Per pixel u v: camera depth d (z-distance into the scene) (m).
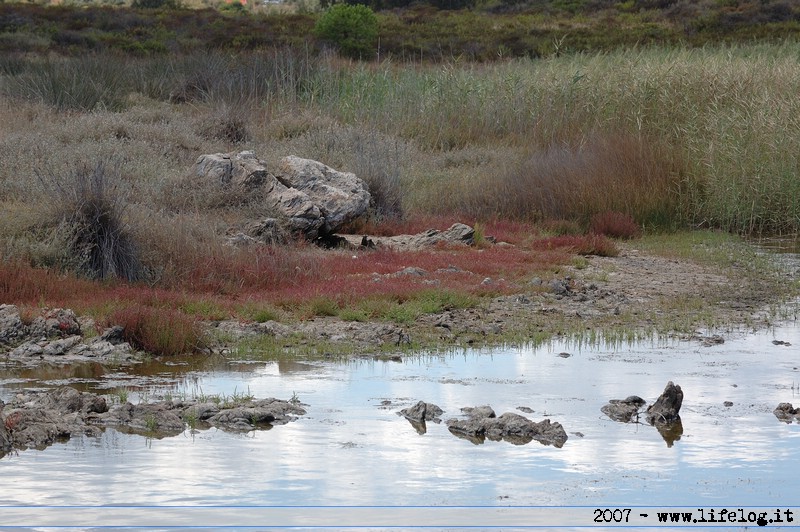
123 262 14.12
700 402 9.38
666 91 28.06
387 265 16.42
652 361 11.13
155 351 11.11
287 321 12.65
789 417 8.91
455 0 69.00
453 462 7.50
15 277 13.02
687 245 20.92
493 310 13.81
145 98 32.38
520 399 9.38
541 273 16.61
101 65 34.19
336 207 18.73
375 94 32.38
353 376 10.18
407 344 11.67
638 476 7.29
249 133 27.91
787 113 25.48
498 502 6.66
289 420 8.55
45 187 16.39
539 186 23.44
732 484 7.14
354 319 12.91
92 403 8.61
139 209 15.88
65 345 11.08
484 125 30.83
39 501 6.47
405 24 58.78
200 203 18.03
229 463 7.33
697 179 23.97
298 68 35.38
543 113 30.11
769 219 23.72
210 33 51.50
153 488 6.75
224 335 11.68
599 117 28.94
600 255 19.47
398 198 21.58
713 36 51.62
